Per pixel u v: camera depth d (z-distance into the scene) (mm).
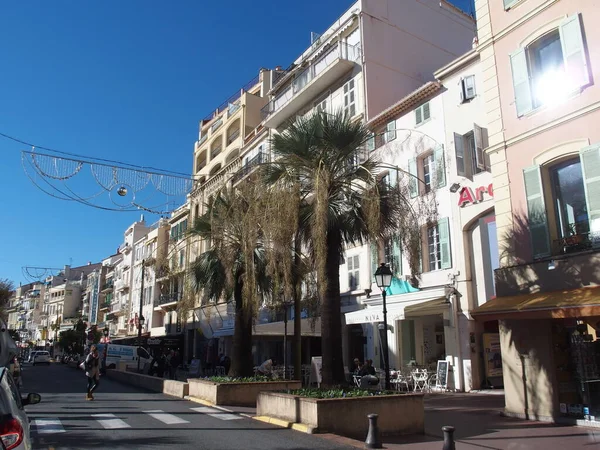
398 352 20641
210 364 32531
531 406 11203
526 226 11836
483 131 17516
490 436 9383
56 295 104438
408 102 21156
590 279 10281
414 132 20844
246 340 15977
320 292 10133
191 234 16906
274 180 11867
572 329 10898
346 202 11633
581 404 10547
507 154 12523
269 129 31219
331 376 10906
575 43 11172
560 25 11516
